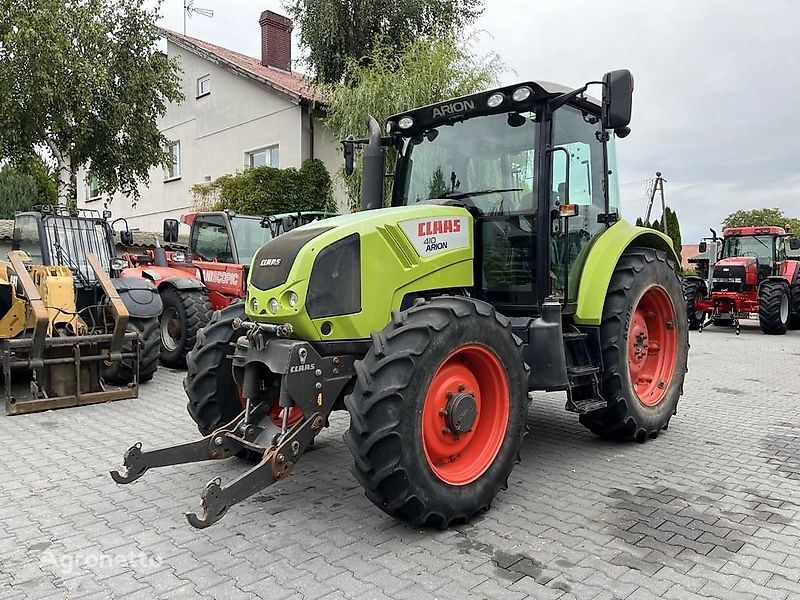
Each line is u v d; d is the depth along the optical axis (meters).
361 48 15.07
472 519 3.45
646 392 5.05
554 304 4.00
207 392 4.04
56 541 3.16
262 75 16.66
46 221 7.14
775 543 3.18
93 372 6.21
